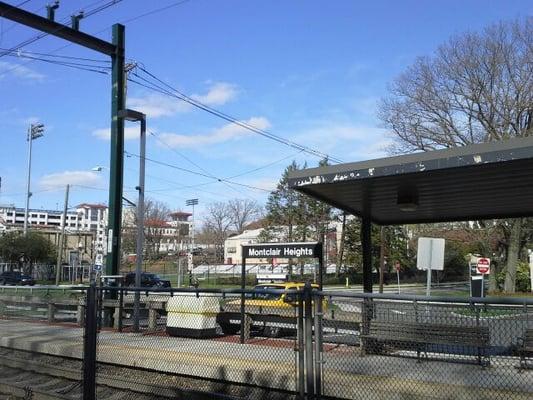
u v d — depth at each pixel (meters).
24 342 11.83
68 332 13.56
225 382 8.55
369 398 7.02
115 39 16.86
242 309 11.01
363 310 8.11
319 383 6.48
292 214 62.81
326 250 72.56
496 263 49.69
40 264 70.06
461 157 7.47
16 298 17.00
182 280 66.12
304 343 6.57
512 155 7.07
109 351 10.27
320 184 9.52
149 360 9.52
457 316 7.27
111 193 16.50
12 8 14.72
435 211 12.31
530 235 47.75
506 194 10.31
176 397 8.25
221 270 84.25
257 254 12.86
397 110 69.62
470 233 46.50
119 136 16.66
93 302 8.18
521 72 39.41
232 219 122.50
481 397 6.53
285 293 6.71
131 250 96.56
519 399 6.40
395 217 13.29
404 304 7.46
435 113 41.78
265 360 8.92
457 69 40.62
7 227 113.38
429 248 16.33
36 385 9.62
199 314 12.80
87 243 88.94
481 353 7.30
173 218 139.50
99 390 9.15
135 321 13.95
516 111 40.06
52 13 15.80
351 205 11.63
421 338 7.62
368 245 12.06
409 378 7.33
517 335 7.15
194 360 9.19
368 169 8.35
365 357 8.12
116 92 16.72
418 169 7.84
